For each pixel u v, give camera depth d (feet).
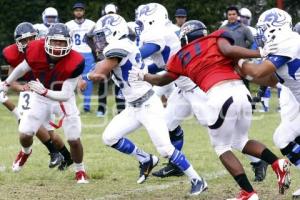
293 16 162.09
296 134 47.42
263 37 44.45
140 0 152.97
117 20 48.62
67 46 48.85
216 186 52.26
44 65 49.67
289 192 49.62
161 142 48.44
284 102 47.70
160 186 52.39
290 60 43.01
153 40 53.36
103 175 55.98
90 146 73.15
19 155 55.98
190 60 44.68
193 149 70.79
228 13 84.64
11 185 52.75
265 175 53.83
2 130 87.51
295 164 47.91
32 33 54.44
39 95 52.31
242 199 43.78
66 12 155.74
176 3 154.61
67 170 58.85
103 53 48.62
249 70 42.88
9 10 154.61
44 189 51.26
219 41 43.93
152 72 55.77
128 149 51.29
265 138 79.00
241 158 64.49
